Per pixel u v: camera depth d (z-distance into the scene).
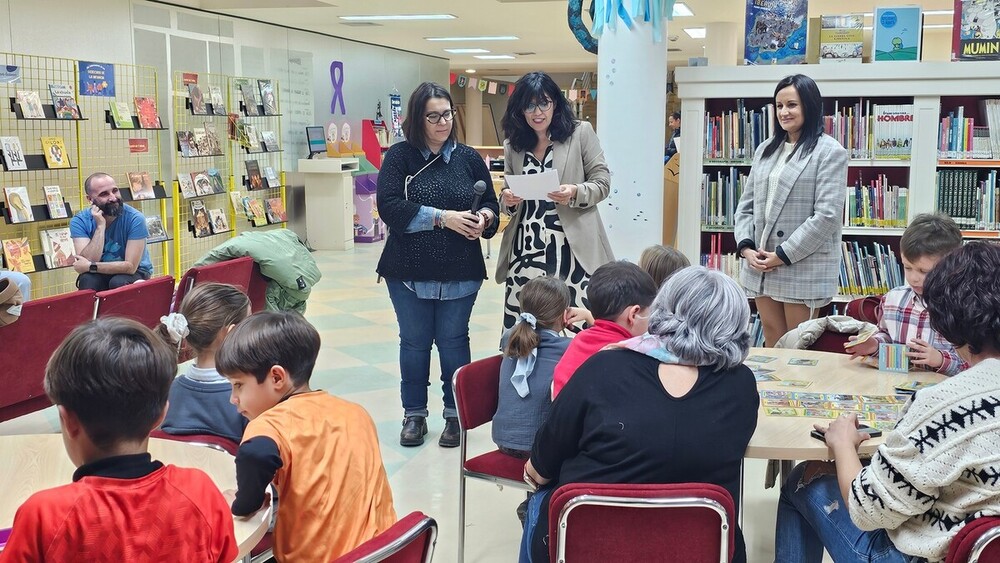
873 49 4.77
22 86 6.80
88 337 1.37
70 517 1.31
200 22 9.22
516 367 2.90
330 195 11.23
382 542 1.47
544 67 20.11
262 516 1.75
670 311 2.03
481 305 7.74
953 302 1.67
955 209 4.77
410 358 4.14
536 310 2.91
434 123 3.82
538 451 2.12
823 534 2.15
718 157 4.92
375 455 2.01
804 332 3.23
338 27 11.40
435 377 5.44
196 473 1.48
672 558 1.86
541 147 3.97
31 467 2.02
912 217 4.79
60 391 1.35
